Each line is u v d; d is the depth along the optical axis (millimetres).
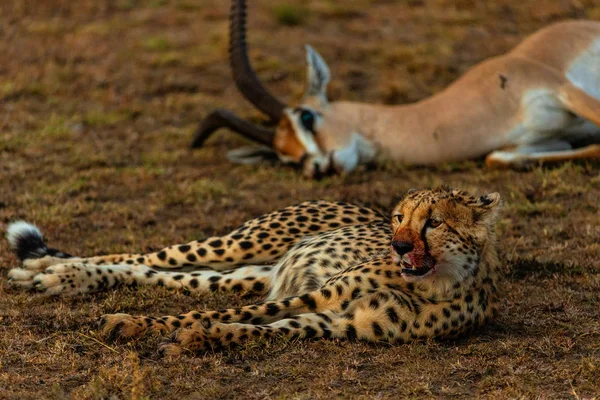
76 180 13234
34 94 17844
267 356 7105
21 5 23328
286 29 21797
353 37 21203
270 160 14773
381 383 6637
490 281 7754
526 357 7078
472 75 14328
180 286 8930
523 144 13859
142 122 16734
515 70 13930
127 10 23609
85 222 11406
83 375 6797
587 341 7477
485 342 7438
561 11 21469
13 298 8547
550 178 12688
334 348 7207
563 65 14234
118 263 9438
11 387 6570
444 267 7305
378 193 12617
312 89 14219
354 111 14172
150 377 6590
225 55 19781
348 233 8523
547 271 9305
